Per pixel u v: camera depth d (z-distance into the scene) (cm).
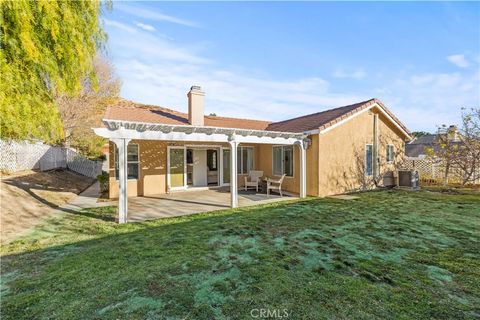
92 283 357
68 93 550
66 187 1367
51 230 629
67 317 283
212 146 1434
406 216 735
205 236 565
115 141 721
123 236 576
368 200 1005
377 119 1348
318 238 543
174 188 1323
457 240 527
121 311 291
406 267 403
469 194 1120
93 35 592
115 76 2353
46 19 461
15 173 1362
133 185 1191
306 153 1193
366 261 426
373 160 1342
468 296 321
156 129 789
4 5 399
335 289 337
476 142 1260
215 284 352
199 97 1298
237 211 833
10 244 525
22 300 318
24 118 450
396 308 294
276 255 453
